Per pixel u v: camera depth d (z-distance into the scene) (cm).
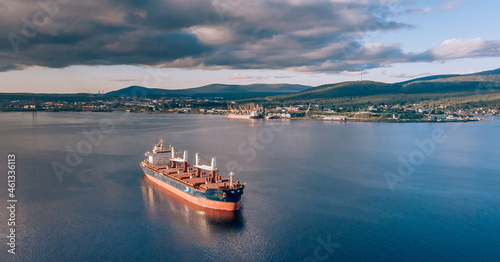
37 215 8262
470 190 10919
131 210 8650
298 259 6481
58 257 6381
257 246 6944
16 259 6300
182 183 9462
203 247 6856
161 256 6506
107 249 6694
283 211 8738
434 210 9000
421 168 14275
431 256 6625
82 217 8181
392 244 7069
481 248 6938
